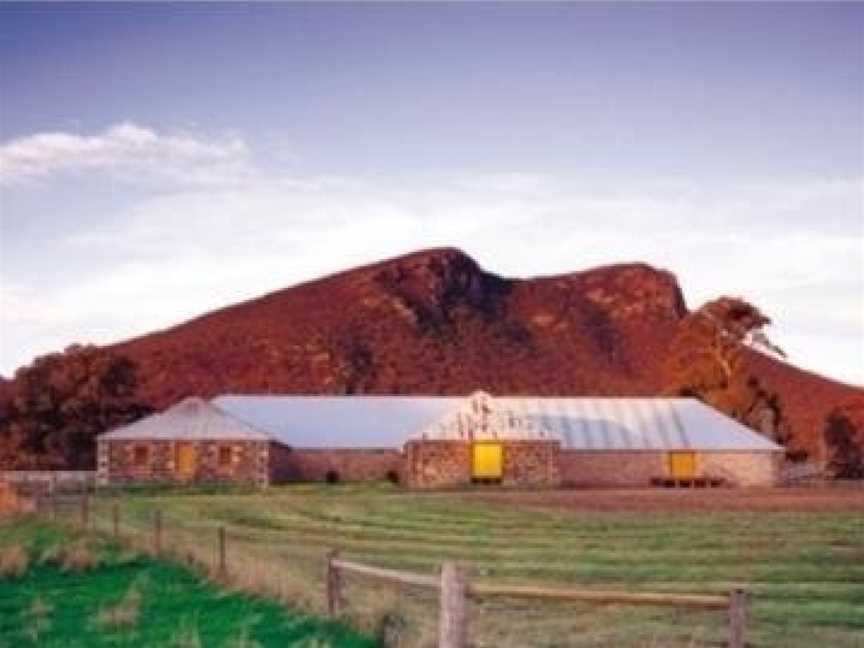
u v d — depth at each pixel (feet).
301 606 67.31
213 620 66.54
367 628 60.49
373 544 137.18
